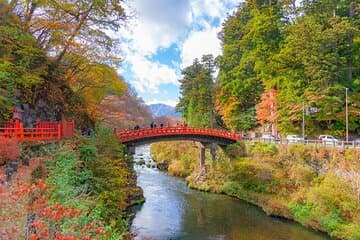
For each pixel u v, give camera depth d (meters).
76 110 26.39
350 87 37.97
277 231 24.75
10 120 18.08
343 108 37.47
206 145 43.72
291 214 27.58
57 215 8.52
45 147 17.38
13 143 13.43
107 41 24.31
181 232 24.55
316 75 35.84
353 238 21.28
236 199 35.28
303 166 31.05
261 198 32.47
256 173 35.66
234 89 50.88
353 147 27.56
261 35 48.31
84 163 18.02
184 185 42.84
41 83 21.45
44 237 7.64
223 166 41.62
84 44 23.64
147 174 51.47
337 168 27.39
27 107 20.23
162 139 38.62
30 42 20.84
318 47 36.19
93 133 23.23
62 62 25.55
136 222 26.64
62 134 19.97
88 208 12.54
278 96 42.19
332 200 24.77
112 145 22.36
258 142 38.69
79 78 26.89
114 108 43.16
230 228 25.59
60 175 13.70
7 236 7.77
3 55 19.06
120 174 21.14
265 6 53.34
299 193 28.91
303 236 23.44
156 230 24.89
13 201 8.91
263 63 47.56
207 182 40.75
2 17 19.59
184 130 39.47
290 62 40.78
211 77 60.38
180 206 32.19
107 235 11.88
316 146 30.48
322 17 40.41
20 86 19.89
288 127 42.31
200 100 58.59
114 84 28.30
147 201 33.75
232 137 42.84
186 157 52.94
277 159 34.19
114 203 18.31
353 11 41.62
